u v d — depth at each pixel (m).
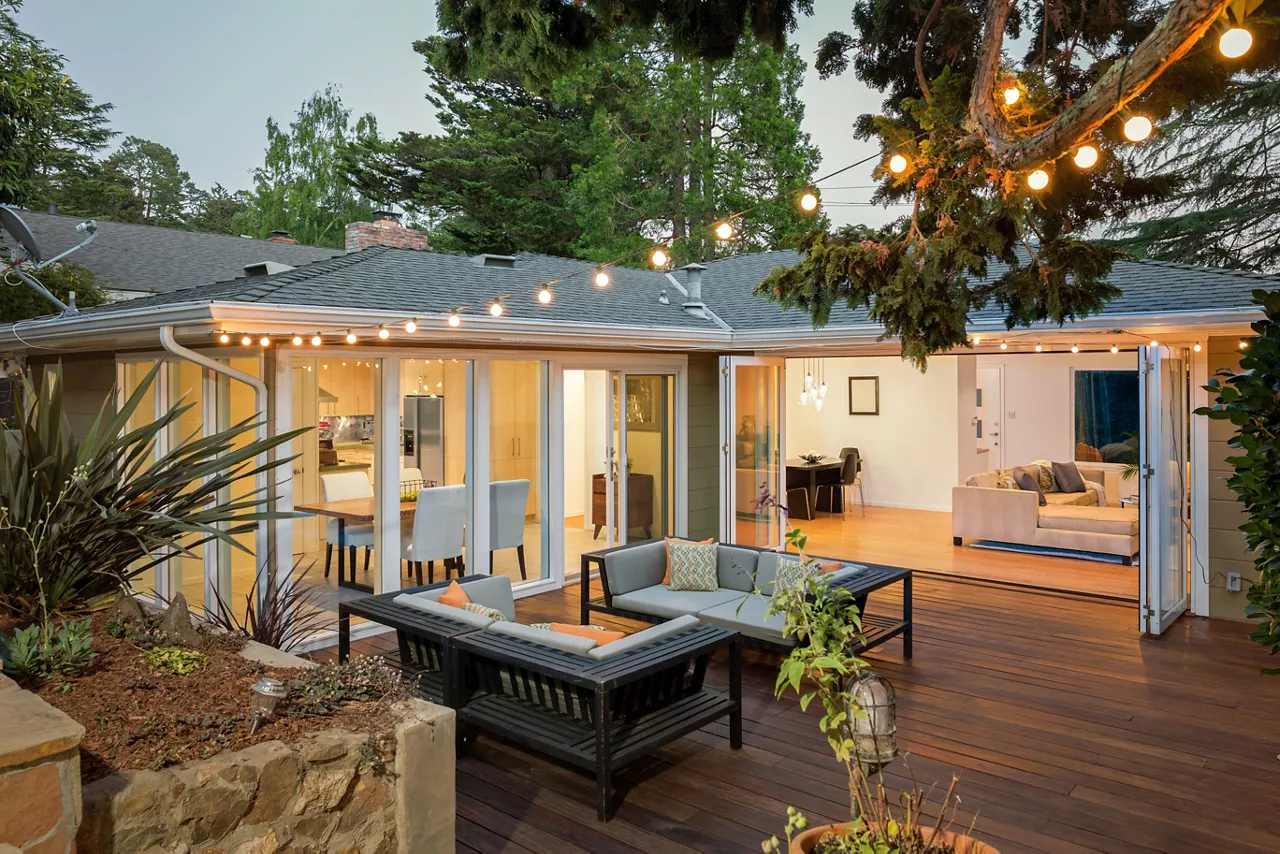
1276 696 5.68
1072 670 6.22
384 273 8.28
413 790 3.14
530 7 4.83
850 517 13.22
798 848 2.58
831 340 8.72
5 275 9.34
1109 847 3.82
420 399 7.49
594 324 8.00
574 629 4.75
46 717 2.21
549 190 22.61
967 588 8.77
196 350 7.21
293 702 3.20
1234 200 18.61
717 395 10.48
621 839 3.90
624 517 9.59
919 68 4.32
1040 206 4.35
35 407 3.87
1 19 9.80
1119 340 7.83
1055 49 5.10
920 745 4.91
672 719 4.55
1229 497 7.61
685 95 19.17
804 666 2.53
